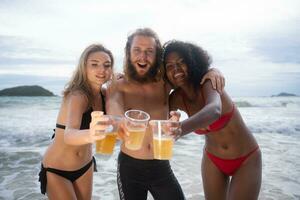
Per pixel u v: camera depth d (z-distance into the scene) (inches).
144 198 136.0
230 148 129.8
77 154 132.6
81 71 127.6
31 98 1270.9
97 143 94.1
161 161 135.2
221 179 139.3
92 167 143.3
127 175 132.7
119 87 137.3
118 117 92.4
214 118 101.2
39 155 328.8
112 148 93.5
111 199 209.5
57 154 130.3
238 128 128.2
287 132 509.0
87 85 128.0
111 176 258.2
